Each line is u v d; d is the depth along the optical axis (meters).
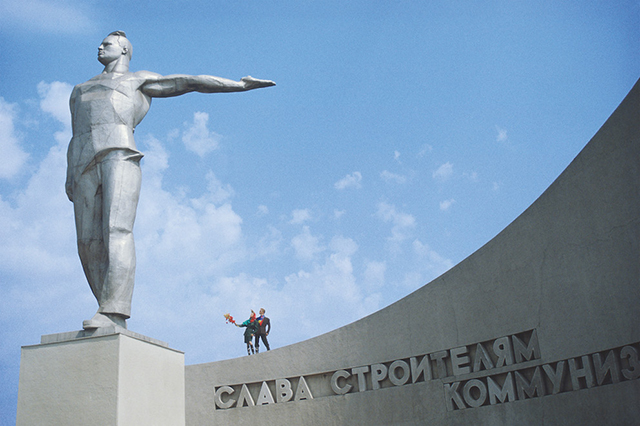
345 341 14.71
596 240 10.79
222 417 15.53
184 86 8.62
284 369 15.25
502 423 11.82
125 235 7.87
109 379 7.00
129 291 7.75
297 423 14.70
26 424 7.04
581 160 11.23
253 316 17.84
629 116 10.36
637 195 10.14
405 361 13.69
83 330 7.30
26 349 7.35
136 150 8.13
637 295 10.01
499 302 12.34
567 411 10.84
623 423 9.96
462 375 12.67
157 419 7.54
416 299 13.87
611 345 10.30
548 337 11.34
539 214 11.91
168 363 7.96
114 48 8.66
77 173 8.09
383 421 13.65
